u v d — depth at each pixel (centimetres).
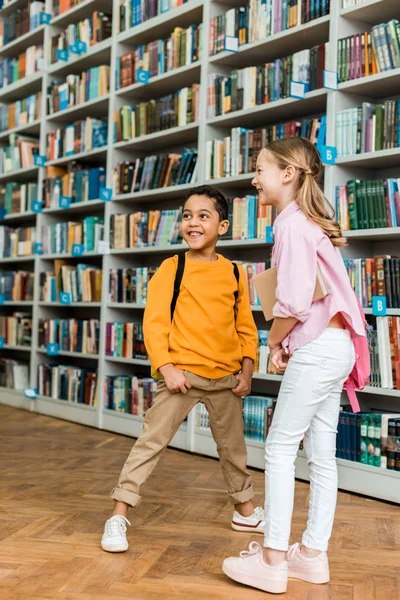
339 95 364
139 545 249
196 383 258
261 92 408
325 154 355
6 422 530
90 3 552
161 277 265
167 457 410
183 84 488
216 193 264
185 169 455
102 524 272
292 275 205
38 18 629
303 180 217
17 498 308
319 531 219
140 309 529
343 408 352
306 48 410
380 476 324
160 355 255
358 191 347
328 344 209
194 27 455
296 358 211
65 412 548
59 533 259
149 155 534
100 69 541
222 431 268
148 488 334
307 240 207
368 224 343
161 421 257
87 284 538
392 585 217
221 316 262
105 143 548
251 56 429
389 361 326
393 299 329
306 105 394
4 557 231
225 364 262
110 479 352
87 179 549
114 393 498
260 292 223
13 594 199
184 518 285
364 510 306
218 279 263
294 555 222
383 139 341
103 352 511
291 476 212
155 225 475
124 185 507
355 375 227
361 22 371
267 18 405
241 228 412
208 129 441
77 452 421
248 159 409
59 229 579
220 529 271
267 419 383
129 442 459
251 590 211
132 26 508
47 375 576
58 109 593
